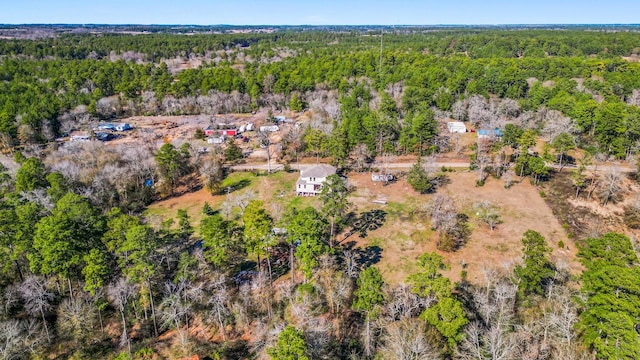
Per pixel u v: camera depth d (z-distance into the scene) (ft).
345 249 184.14
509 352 108.99
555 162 257.34
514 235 191.83
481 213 208.95
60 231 134.10
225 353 132.87
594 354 111.45
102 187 226.38
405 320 127.65
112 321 145.28
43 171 215.72
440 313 119.85
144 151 268.62
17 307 144.56
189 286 147.84
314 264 146.20
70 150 271.49
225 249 154.51
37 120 325.01
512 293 136.98
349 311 145.89
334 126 308.60
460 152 287.69
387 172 263.29
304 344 109.81
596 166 238.27
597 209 209.15
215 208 230.27
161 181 248.93
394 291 147.84
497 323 118.32
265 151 310.04
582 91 347.36
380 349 126.62
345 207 202.18
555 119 294.05
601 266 115.14
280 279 164.25
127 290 140.36
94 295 138.21
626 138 255.50
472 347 111.65
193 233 198.39
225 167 283.18
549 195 225.15
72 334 137.49
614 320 103.40
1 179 216.54
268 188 249.96
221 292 147.02
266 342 131.95
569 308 128.06
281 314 146.00
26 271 152.25
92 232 146.51
